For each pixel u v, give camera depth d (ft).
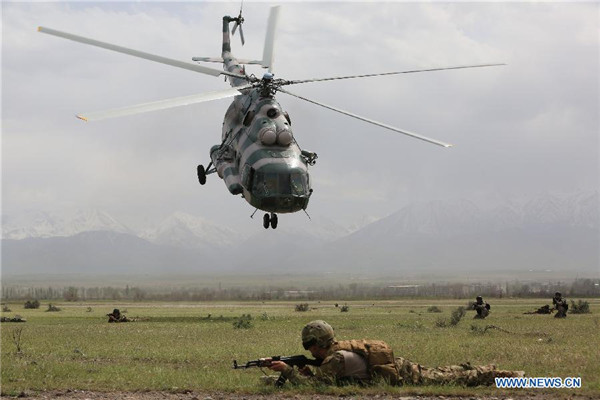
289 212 177.88
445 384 66.54
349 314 283.18
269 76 182.39
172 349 111.65
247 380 73.67
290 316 262.67
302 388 64.80
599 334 132.05
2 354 105.50
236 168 187.21
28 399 65.92
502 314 255.09
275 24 201.05
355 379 65.21
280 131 178.81
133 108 128.36
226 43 214.48
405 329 160.86
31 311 393.29
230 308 423.23
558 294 218.18
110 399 65.72
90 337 144.66
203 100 142.61
